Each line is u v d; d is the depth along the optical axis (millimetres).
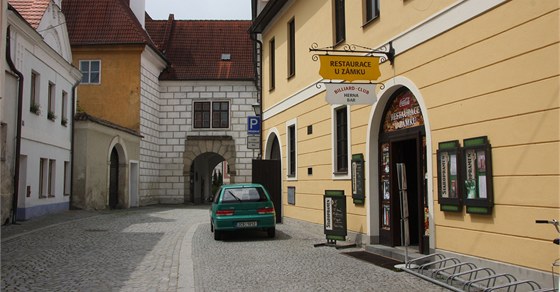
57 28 21312
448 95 8562
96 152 24172
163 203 34938
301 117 16328
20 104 17031
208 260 10438
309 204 15664
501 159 7301
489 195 7461
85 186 23047
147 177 32625
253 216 13750
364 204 11844
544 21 6578
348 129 12672
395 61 10352
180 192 35156
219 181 61750
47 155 20031
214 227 13945
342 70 10227
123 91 31328
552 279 6383
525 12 6902
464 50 8164
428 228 9641
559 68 6336
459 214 8234
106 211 24000
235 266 9695
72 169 23016
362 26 11945
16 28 16656
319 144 14766
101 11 32656
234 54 37531
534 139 6711
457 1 8352
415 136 10062
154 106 34344
